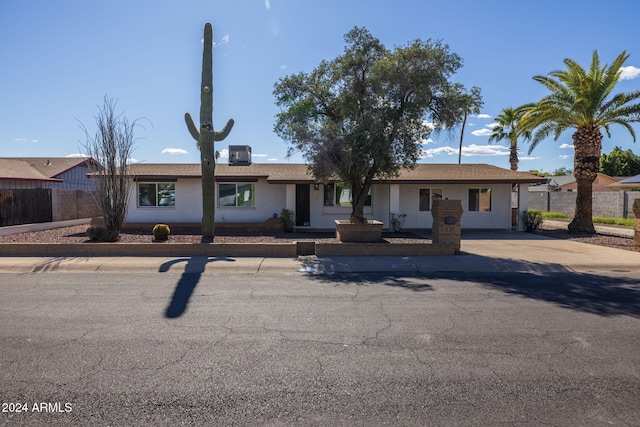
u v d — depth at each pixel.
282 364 4.80
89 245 12.61
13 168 25.58
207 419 3.64
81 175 30.94
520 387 4.27
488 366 4.77
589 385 4.32
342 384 4.31
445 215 13.28
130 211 21.12
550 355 5.10
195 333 5.84
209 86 15.25
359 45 14.87
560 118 20.17
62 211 21.81
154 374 4.50
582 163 19.89
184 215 21.31
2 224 18.42
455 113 14.97
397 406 3.88
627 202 27.75
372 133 14.10
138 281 9.52
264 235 18.17
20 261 11.61
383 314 6.86
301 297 8.05
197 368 4.66
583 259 12.35
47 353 5.06
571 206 31.73
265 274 10.48
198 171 21.53
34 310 6.99
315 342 5.52
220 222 20.81
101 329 5.98
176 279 9.78
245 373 4.55
